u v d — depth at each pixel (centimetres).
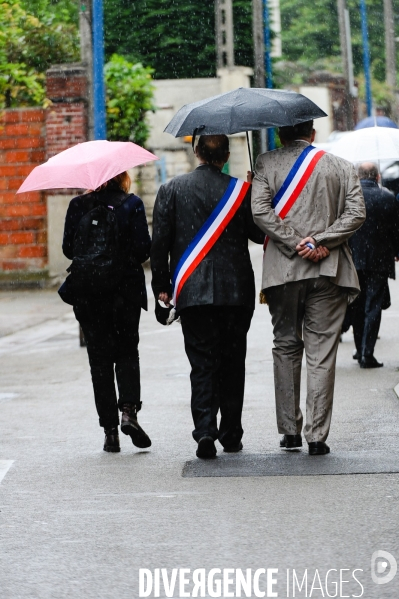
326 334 1092
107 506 933
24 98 4009
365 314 1712
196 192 1091
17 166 3547
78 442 1230
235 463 1073
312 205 1080
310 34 9988
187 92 5803
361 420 1297
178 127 1094
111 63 3912
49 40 4016
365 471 1019
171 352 1994
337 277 1082
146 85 3928
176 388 1598
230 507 912
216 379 1104
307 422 1095
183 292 1083
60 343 2247
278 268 1088
